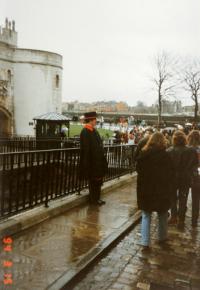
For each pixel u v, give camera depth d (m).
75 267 4.93
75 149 8.64
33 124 37.94
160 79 52.06
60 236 6.16
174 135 7.66
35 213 6.86
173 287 4.82
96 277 4.96
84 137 8.23
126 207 8.53
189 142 7.95
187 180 7.50
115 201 9.11
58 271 4.79
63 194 8.27
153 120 96.94
